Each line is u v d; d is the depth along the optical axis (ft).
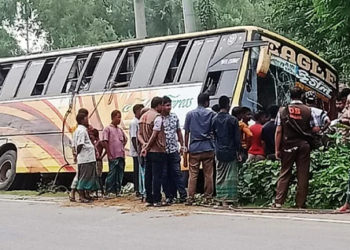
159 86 50.75
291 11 70.44
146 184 40.70
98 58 56.54
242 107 44.39
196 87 48.32
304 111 37.52
